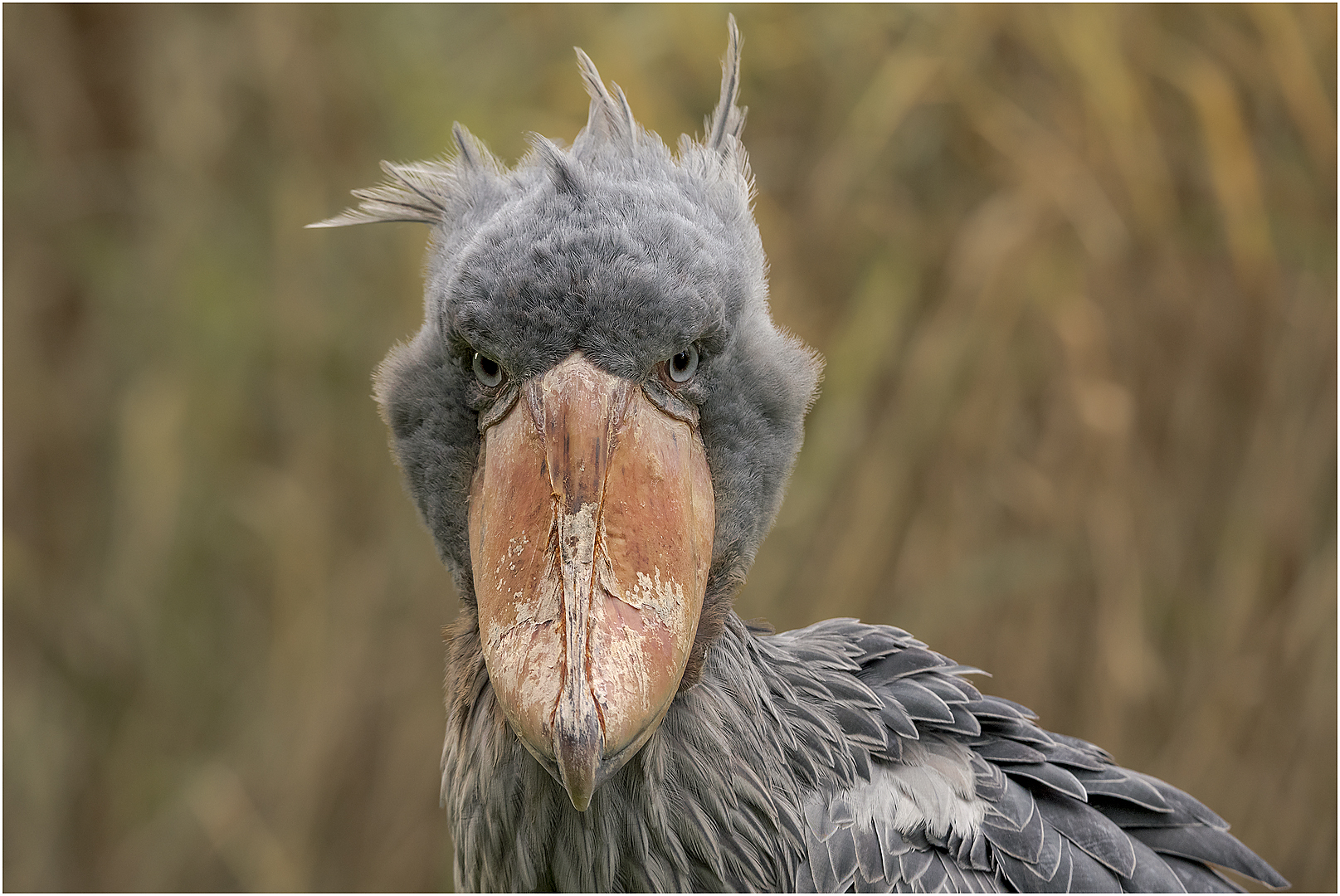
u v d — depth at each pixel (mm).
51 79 11430
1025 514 9914
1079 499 9852
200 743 11305
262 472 11172
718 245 4289
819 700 4855
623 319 4027
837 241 10117
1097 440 9781
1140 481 10102
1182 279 10195
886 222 10062
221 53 11344
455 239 4578
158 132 11398
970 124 10008
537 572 3920
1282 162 10266
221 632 11422
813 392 4910
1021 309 9836
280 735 10961
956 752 4891
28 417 11602
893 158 10195
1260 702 10281
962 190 10180
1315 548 10398
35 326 11672
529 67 10930
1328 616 10234
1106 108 9867
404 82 11109
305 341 11094
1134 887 4855
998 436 9898
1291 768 10281
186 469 11156
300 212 11109
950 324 9852
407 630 10906
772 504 4652
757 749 4539
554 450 3977
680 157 4867
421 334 4707
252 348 11219
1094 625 9922
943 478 9930
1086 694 9914
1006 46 10117
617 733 3645
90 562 11711
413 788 10750
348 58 11227
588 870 4449
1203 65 9984
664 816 4418
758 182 10305
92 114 11625
